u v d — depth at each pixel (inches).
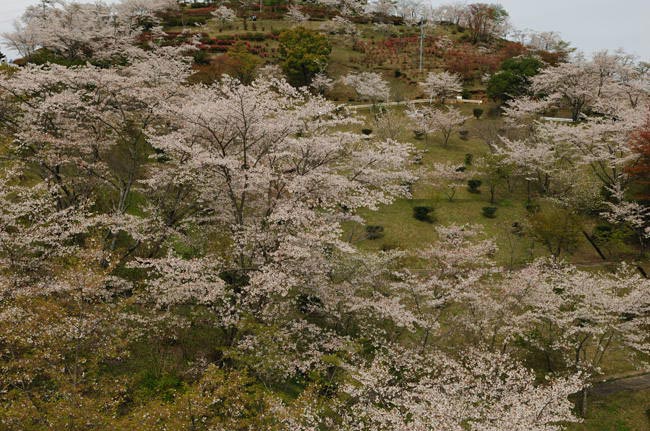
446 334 872.3
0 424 446.0
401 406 670.5
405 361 757.9
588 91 2075.5
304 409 548.4
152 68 1058.1
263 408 582.2
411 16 4072.3
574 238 1222.3
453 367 761.0
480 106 2460.6
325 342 779.4
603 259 1314.0
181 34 2716.5
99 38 2080.5
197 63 2217.0
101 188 1012.5
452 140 2052.2
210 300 685.3
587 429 764.0
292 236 720.3
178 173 859.4
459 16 4138.8
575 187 1464.1
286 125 795.4
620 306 835.4
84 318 550.6
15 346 555.5
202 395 523.8
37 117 865.5
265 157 853.2
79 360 547.5
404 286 866.1
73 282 547.2
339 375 730.2
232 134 820.6
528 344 918.4
